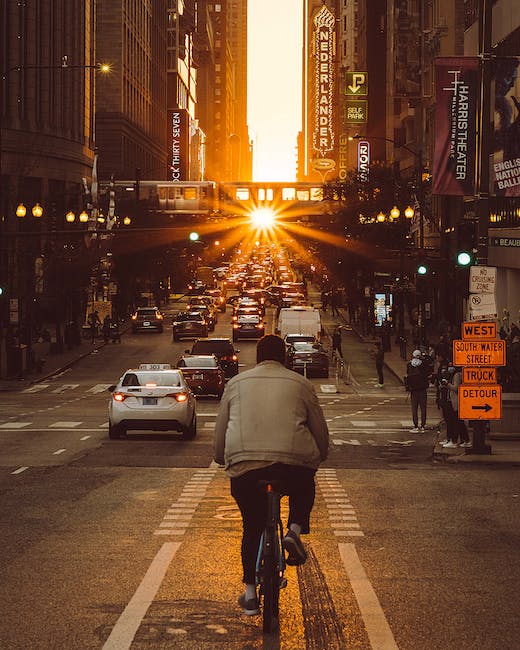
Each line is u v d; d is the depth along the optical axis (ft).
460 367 105.81
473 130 104.99
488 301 97.60
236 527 58.23
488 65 100.48
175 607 39.91
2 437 122.21
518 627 37.47
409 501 69.46
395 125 535.60
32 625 37.47
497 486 77.36
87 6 556.51
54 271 312.50
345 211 383.24
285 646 35.01
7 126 457.27
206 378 182.09
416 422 134.31
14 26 460.14
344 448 113.19
